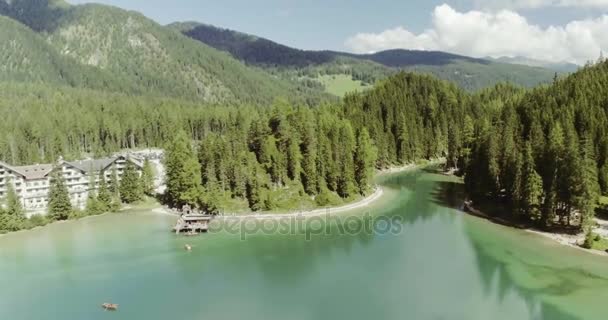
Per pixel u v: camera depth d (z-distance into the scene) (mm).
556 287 84688
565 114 160875
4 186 146500
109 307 79250
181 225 122688
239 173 140625
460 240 112375
